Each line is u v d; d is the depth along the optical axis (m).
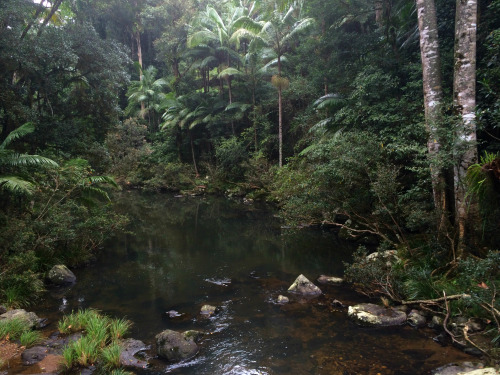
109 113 12.26
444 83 8.28
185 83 27.80
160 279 7.23
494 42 5.88
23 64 8.77
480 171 4.90
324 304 5.62
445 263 5.89
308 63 17.31
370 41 12.23
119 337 4.66
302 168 13.62
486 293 4.27
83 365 3.96
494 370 3.30
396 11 11.77
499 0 6.45
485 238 5.54
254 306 5.66
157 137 32.09
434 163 5.79
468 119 5.64
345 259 8.27
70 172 8.39
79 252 8.45
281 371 3.80
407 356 3.99
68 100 11.44
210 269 7.85
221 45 23.03
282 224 12.85
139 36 38.59
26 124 7.91
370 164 8.12
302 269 7.64
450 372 3.54
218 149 22.75
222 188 22.92
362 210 9.21
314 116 16.36
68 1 13.89
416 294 5.25
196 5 30.64
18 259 6.08
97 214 9.23
